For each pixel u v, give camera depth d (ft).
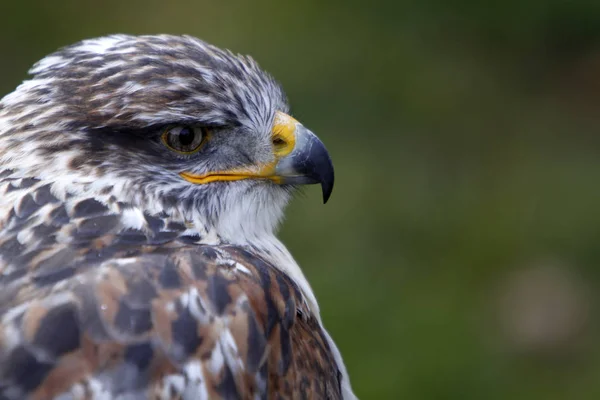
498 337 47.52
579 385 45.52
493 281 50.37
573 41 63.87
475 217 53.26
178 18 62.64
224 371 19.70
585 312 48.62
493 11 64.49
